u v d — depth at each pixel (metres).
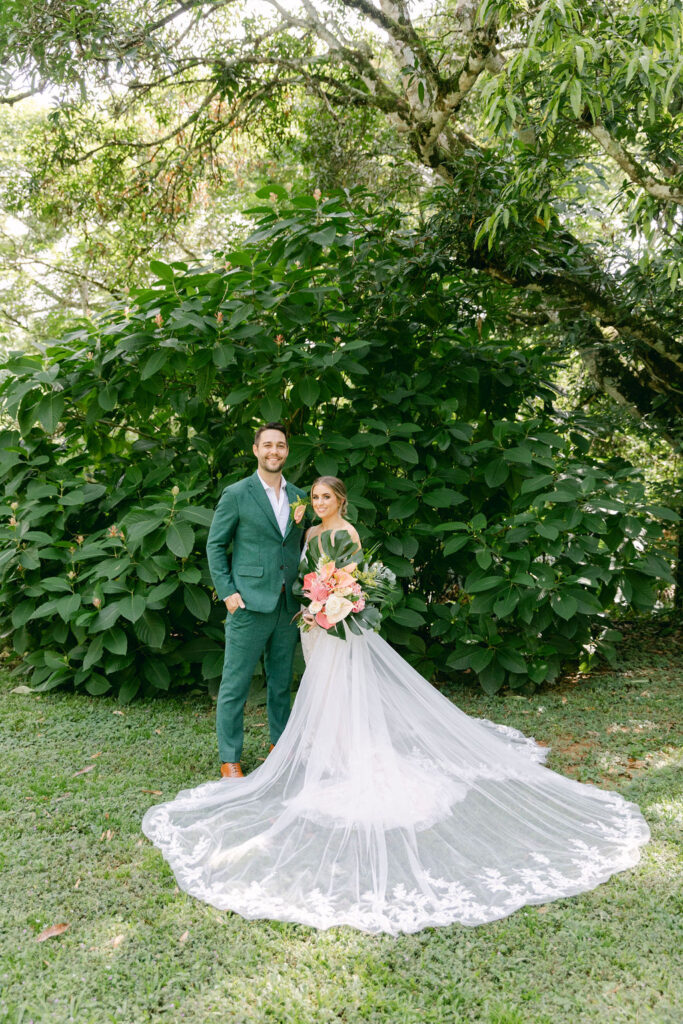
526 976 2.26
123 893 2.69
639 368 6.69
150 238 9.30
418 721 3.42
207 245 11.77
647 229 3.93
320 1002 2.16
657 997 2.17
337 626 3.29
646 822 3.12
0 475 5.17
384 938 2.44
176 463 5.44
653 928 2.46
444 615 5.05
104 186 8.73
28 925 2.51
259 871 2.80
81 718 4.50
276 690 3.84
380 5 6.10
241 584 3.58
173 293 4.86
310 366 4.89
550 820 3.12
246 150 8.91
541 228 5.30
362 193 5.54
